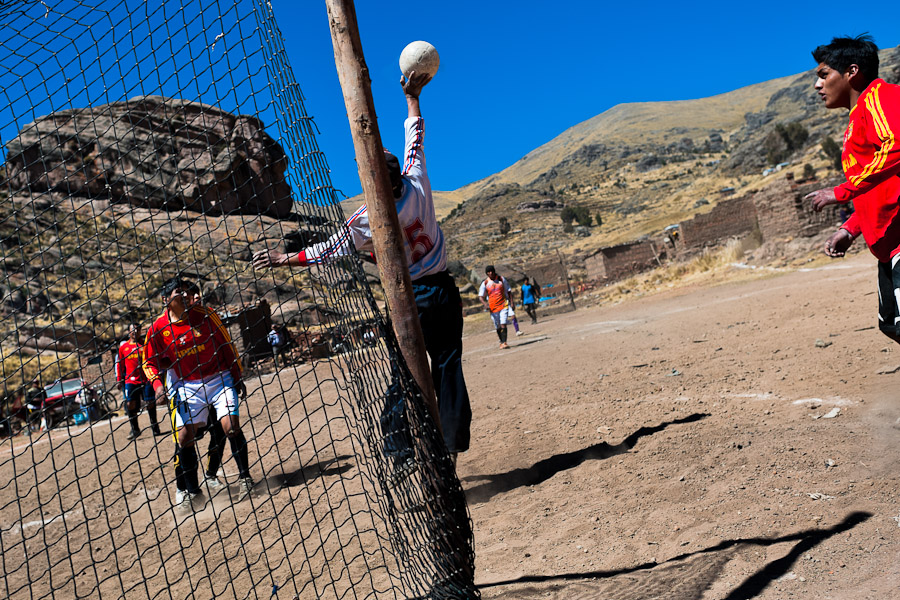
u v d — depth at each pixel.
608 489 4.38
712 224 47.47
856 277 16.80
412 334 2.88
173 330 5.23
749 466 4.21
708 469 4.33
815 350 7.89
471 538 2.90
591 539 3.61
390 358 2.84
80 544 5.11
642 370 8.97
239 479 5.57
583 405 7.26
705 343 10.63
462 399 4.22
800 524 3.24
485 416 7.79
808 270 23.73
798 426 4.91
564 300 40.16
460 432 4.21
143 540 4.96
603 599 2.88
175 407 5.41
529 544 3.72
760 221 30.28
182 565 4.27
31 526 5.83
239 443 5.54
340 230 2.79
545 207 199.75
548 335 19.69
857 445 4.19
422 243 4.02
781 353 8.19
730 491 3.86
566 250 137.62
